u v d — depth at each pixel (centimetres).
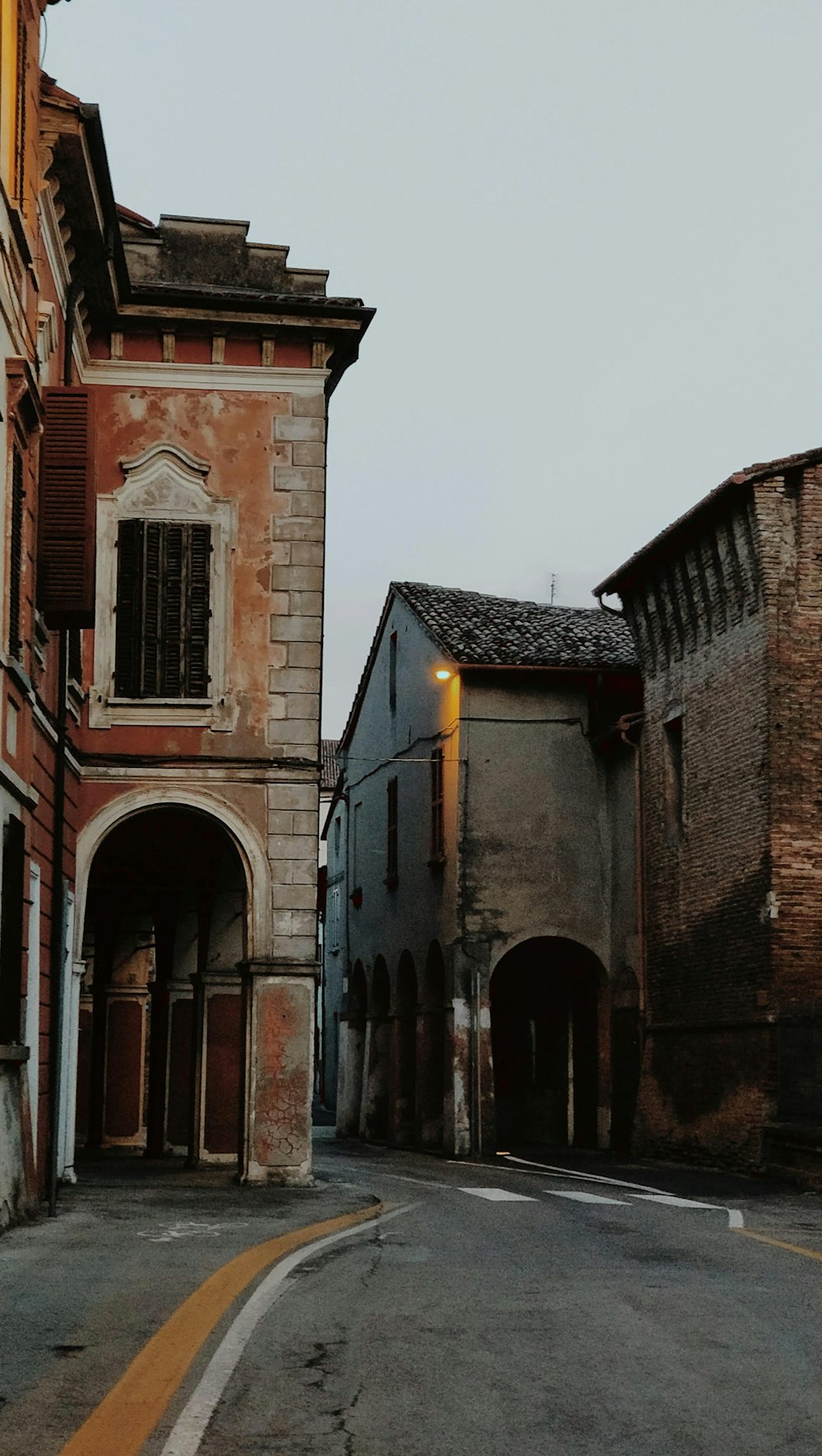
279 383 2062
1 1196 1351
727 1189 2225
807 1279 1146
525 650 3303
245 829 2000
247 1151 1958
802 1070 2344
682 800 2864
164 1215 1537
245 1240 1335
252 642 2027
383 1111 3809
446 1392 746
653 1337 893
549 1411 707
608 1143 3127
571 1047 3331
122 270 1933
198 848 2298
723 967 2630
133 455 2030
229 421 2052
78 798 1955
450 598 3703
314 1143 3762
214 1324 902
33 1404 695
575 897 3228
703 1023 2691
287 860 2003
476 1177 2425
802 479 2534
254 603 2031
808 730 2506
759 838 2509
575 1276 1163
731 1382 769
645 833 3042
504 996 3750
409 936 3572
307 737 2017
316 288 2097
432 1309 991
